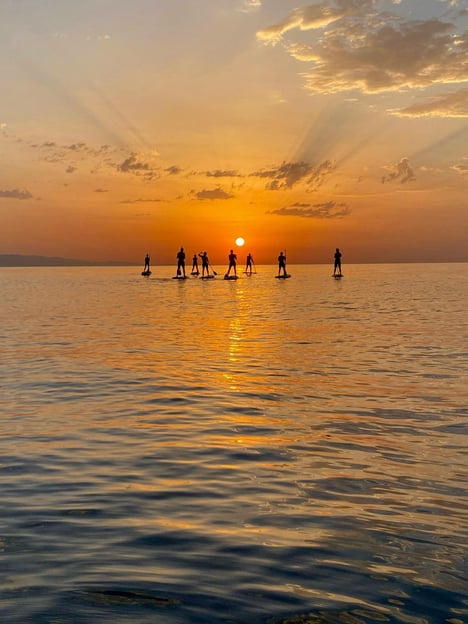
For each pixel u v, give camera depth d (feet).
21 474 22.80
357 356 52.70
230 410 33.55
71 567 15.17
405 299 129.70
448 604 13.50
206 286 203.10
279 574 14.84
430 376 42.88
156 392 38.68
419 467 23.50
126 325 81.35
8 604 13.30
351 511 19.06
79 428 29.84
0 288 202.59
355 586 14.29
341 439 27.50
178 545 16.52
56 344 62.44
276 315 93.97
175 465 23.88
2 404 35.45
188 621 12.67
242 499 20.15
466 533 17.39
